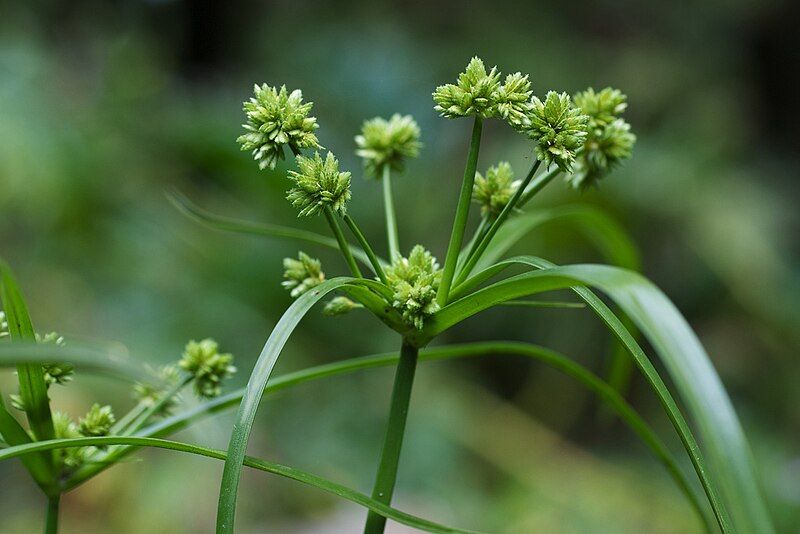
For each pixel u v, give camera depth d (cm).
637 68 206
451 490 141
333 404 148
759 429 161
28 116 144
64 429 43
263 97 41
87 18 190
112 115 158
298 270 44
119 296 140
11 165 138
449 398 156
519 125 41
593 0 221
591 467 153
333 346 155
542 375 176
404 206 170
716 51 225
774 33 231
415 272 42
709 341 179
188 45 218
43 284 137
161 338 136
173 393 44
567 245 159
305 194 41
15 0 176
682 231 175
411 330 41
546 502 139
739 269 172
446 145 186
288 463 136
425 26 214
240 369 139
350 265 41
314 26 209
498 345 46
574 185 45
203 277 146
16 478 122
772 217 183
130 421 45
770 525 35
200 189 157
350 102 188
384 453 42
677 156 184
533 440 160
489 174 44
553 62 203
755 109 231
